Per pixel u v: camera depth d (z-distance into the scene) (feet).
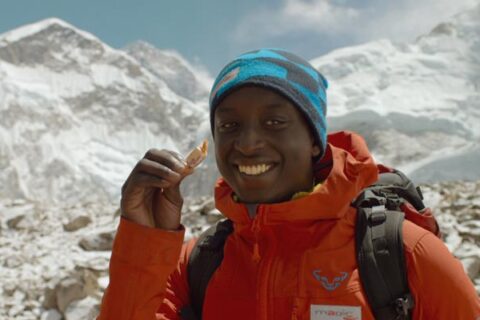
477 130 545.85
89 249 36.55
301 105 7.32
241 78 7.38
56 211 49.37
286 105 7.32
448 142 510.58
